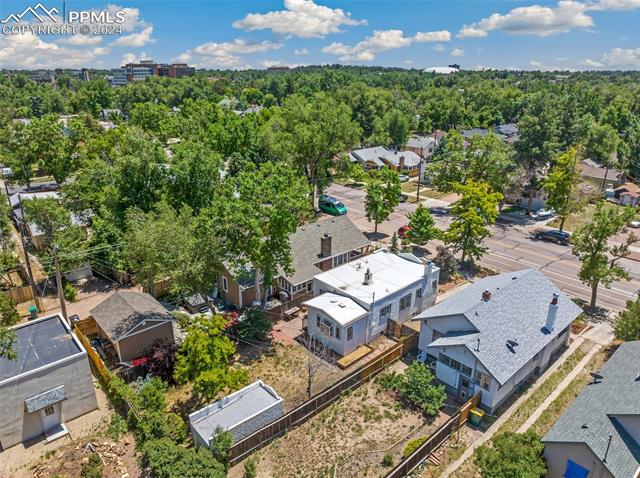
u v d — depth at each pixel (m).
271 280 33.66
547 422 24.86
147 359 28.02
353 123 64.56
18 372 23.20
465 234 43.34
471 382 25.80
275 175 33.41
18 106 148.25
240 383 26.89
